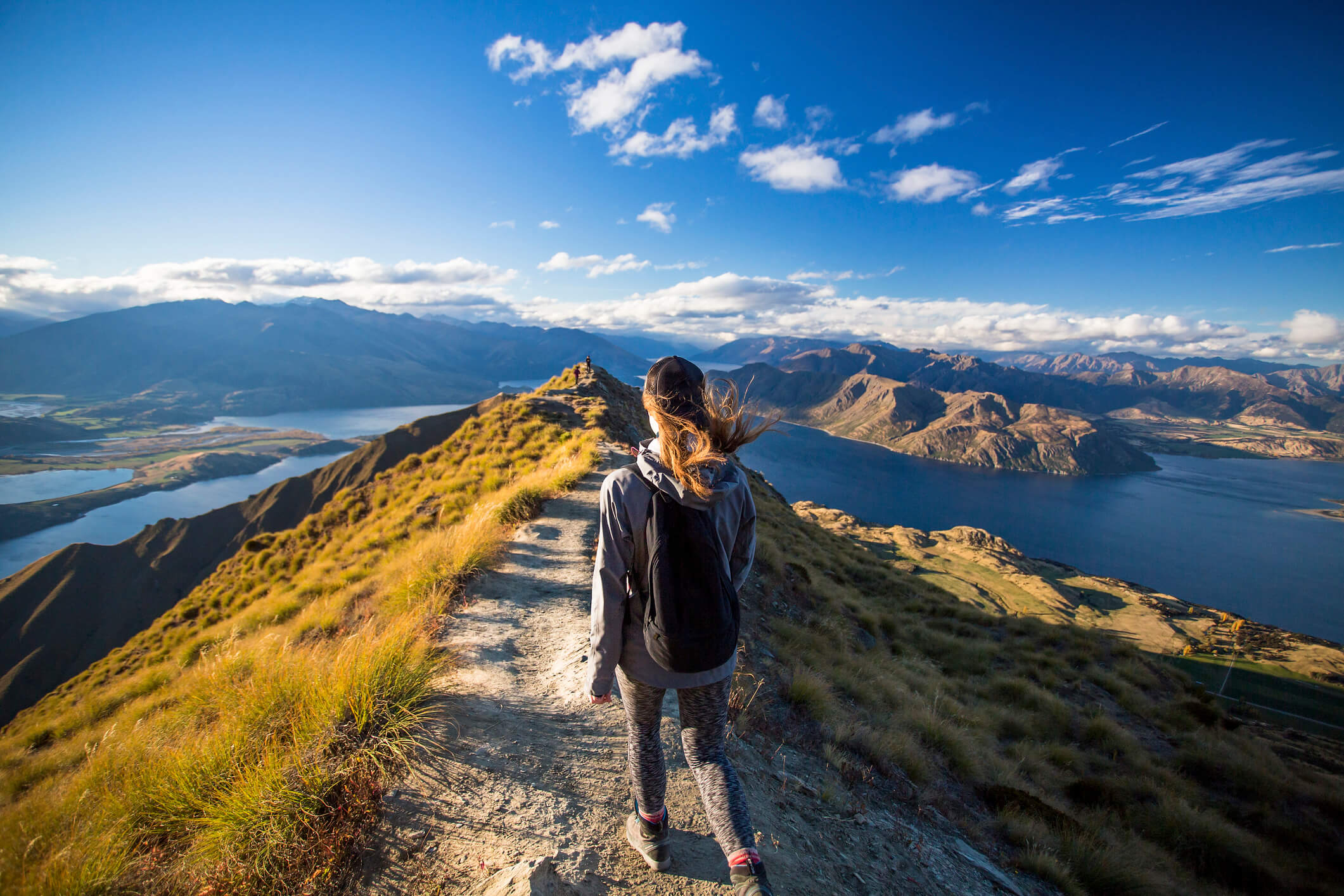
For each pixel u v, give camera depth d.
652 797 2.31
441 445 22.44
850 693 7.26
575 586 6.64
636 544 2.02
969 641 14.12
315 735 3.16
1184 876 6.57
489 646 4.95
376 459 72.00
